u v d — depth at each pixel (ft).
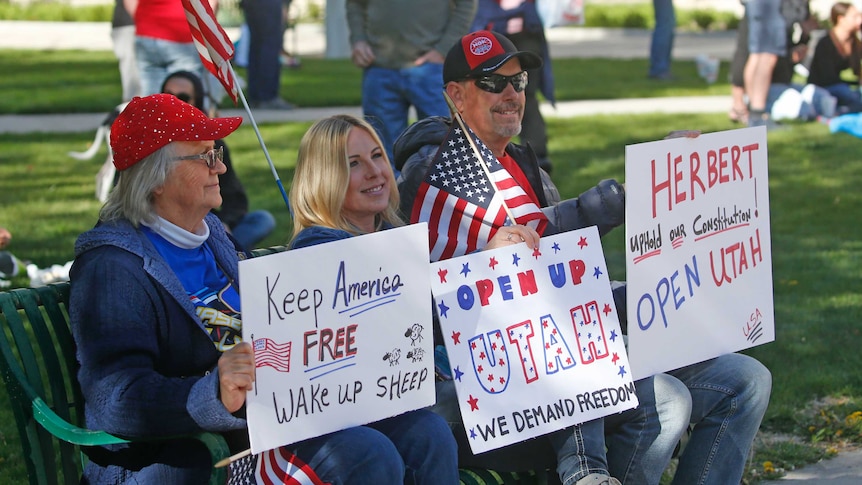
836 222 105.50
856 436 60.13
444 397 43.19
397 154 50.75
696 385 46.03
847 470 56.18
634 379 43.98
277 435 36.35
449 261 40.88
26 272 86.02
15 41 302.25
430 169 45.98
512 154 52.90
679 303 45.73
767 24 152.15
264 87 174.09
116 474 38.37
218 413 35.19
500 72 49.78
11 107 169.58
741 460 45.96
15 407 39.22
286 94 186.70
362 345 37.88
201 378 35.70
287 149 137.18
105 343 36.50
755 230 48.62
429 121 50.34
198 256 40.75
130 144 38.45
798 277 88.12
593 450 42.55
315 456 37.52
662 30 215.92
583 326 43.11
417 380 39.24
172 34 106.11
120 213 38.96
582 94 191.21
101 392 36.06
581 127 154.81
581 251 43.45
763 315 49.01
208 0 47.62
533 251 42.47
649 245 44.65
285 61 230.89
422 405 39.55
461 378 40.73
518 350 41.75
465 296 41.09
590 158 130.52
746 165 48.03
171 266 39.65
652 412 43.86
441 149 46.16
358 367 37.88
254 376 35.47
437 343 44.88
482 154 46.03
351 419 37.88
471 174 45.93
